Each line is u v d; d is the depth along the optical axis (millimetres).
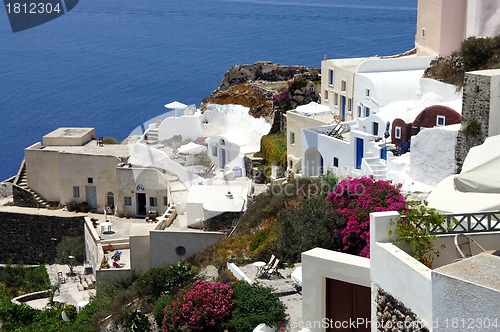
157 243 43500
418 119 40438
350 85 50781
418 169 36500
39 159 59938
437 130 35000
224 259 35344
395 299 17625
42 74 142500
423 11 52469
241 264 33000
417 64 50625
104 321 33688
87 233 53469
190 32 187250
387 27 178375
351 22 194875
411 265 16922
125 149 60031
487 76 32281
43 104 121750
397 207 28453
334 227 30922
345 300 22078
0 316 41938
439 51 50781
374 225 18500
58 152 58938
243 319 26000
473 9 48219
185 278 33750
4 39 175375
